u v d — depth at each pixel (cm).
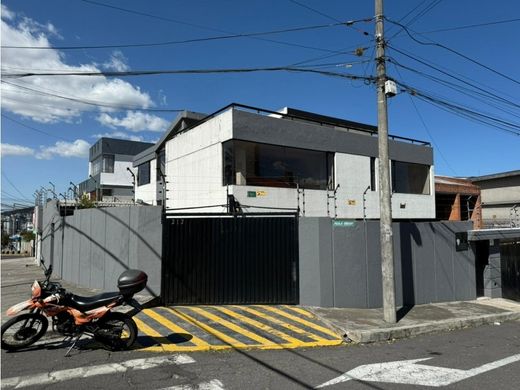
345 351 786
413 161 2116
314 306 1098
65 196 1673
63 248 1590
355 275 1138
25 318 722
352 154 1830
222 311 1024
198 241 1098
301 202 1633
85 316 712
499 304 1376
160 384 575
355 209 1811
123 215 1174
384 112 1048
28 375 601
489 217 3266
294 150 1652
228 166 1495
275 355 737
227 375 620
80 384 569
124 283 725
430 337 941
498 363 716
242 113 1499
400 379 619
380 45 1058
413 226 1322
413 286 1298
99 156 4378
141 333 829
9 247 5666
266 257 1112
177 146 1839
